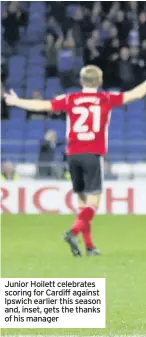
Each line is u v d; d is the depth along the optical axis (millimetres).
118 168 43875
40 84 59188
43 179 42406
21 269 23516
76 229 24812
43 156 44219
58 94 55094
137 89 25094
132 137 53688
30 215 39438
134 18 61094
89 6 63094
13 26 62062
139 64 54938
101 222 36562
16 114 55469
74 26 60281
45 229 34281
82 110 25109
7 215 39406
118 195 39594
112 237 31656
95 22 60125
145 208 39594
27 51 62094
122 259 25453
